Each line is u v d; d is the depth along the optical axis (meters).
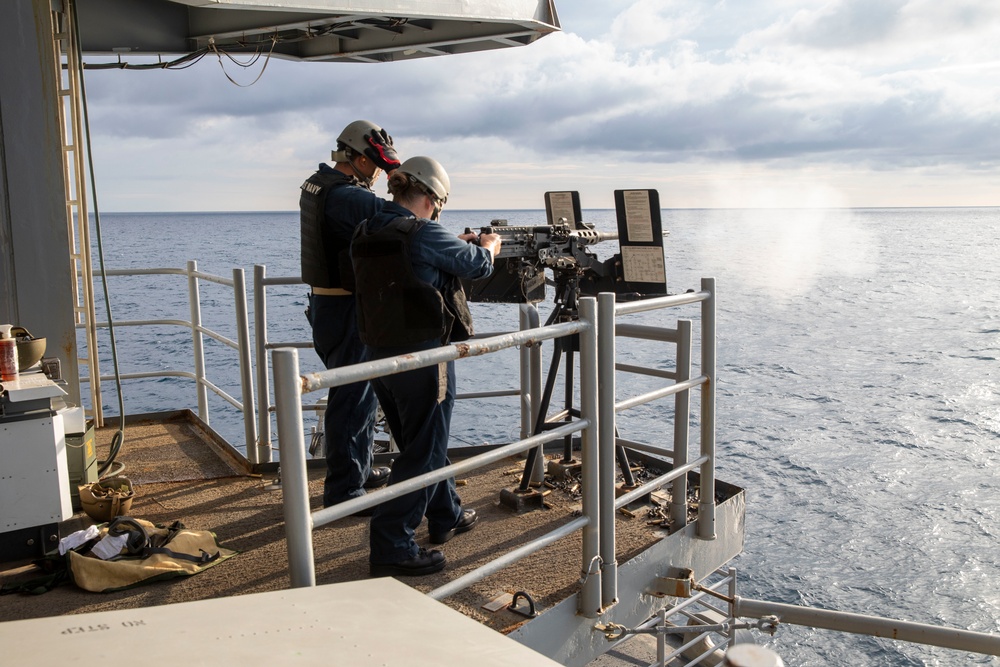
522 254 3.64
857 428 58.12
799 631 30.34
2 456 3.23
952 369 79.62
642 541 3.54
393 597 1.12
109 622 0.99
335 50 6.52
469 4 4.97
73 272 4.81
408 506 3.11
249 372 4.50
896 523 40.31
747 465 49.81
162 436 5.23
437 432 3.10
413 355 2.14
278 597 1.10
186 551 3.32
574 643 3.02
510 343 2.48
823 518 41.19
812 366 81.31
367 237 2.93
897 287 162.75
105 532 3.41
